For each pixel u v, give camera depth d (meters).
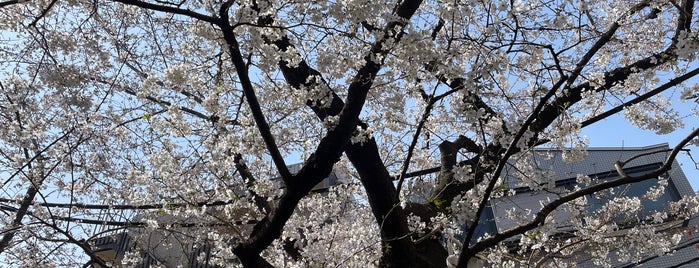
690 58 3.18
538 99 4.64
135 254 5.79
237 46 3.38
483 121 4.36
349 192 5.88
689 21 4.13
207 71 4.45
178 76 3.96
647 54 5.27
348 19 3.53
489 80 3.69
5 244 5.53
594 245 5.80
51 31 4.44
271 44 3.62
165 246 6.25
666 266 8.43
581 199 5.59
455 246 4.76
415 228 4.31
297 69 4.30
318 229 5.41
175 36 5.59
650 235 5.00
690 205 6.30
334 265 4.59
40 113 5.17
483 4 3.61
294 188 3.77
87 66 4.89
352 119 3.86
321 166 3.78
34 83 4.91
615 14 4.98
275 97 4.21
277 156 3.72
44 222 4.89
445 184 4.62
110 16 5.29
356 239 4.93
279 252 5.05
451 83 4.25
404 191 5.36
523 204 8.45
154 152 5.00
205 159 4.51
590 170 9.60
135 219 6.34
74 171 5.50
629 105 4.39
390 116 4.36
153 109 5.43
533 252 5.28
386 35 3.69
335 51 4.17
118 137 5.48
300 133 5.23
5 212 5.63
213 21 3.29
